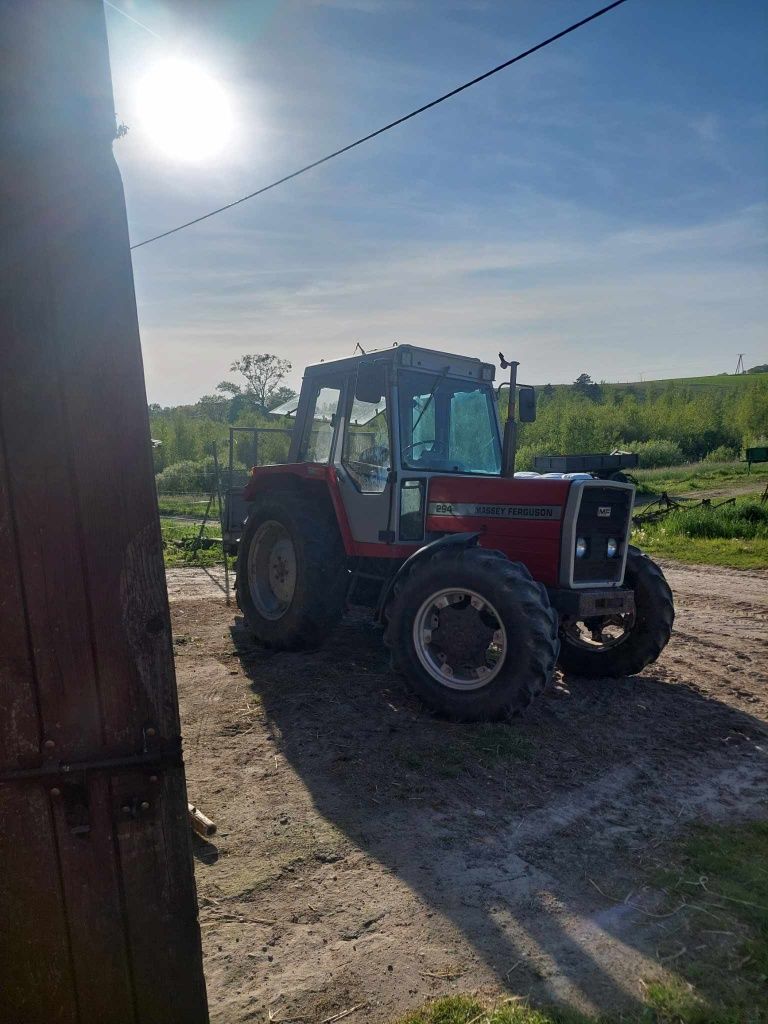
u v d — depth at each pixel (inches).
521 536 203.8
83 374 63.5
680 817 139.4
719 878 118.8
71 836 66.2
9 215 61.0
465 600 190.4
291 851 127.6
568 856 126.0
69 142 62.5
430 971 98.0
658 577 221.9
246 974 97.7
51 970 67.2
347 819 138.6
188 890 69.8
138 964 69.1
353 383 243.4
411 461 227.0
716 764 163.9
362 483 234.2
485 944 103.3
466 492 214.2
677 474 1267.2
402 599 191.9
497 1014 89.4
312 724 183.8
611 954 100.9
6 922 65.7
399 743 172.2
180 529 678.5
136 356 65.2
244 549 267.0
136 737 67.1
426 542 223.0
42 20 61.3
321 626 242.2
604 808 143.0
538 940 104.0
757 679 229.0
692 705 203.6
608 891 115.9
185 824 69.1
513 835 133.0
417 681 189.3
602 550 208.7
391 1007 91.7
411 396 230.2
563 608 195.8
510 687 177.6
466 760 163.2
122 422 64.8
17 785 64.7
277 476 271.0
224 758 166.4
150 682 67.1
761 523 571.2
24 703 64.4
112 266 64.1
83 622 65.0
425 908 111.4
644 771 159.6
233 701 201.8
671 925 107.1
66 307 62.8
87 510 64.4
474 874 120.6
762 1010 89.8
